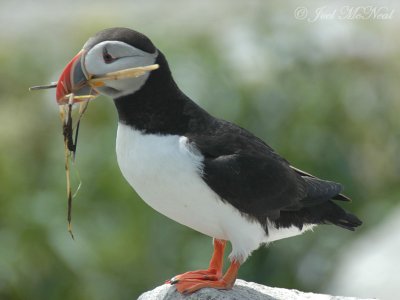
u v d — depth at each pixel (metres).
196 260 12.73
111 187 13.08
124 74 7.90
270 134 13.56
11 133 14.15
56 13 19.50
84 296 12.77
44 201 13.20
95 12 18.33
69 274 12.86
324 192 8.80
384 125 14.35
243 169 8.14
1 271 12.83
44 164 13.99
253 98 13.61
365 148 14.29
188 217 8.23
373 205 13.88
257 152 8.34
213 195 8.02
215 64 13.81
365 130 14.24
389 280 12.12
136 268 12.86
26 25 18.42
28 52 15.95
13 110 14.74
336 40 14.53
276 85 13.83
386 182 14.33
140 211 13.00
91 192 13.13
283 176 8.40
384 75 14.53
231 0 16.50
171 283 8.60
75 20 17.36
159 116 8.12
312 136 13.77
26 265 12.90
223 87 13.60
